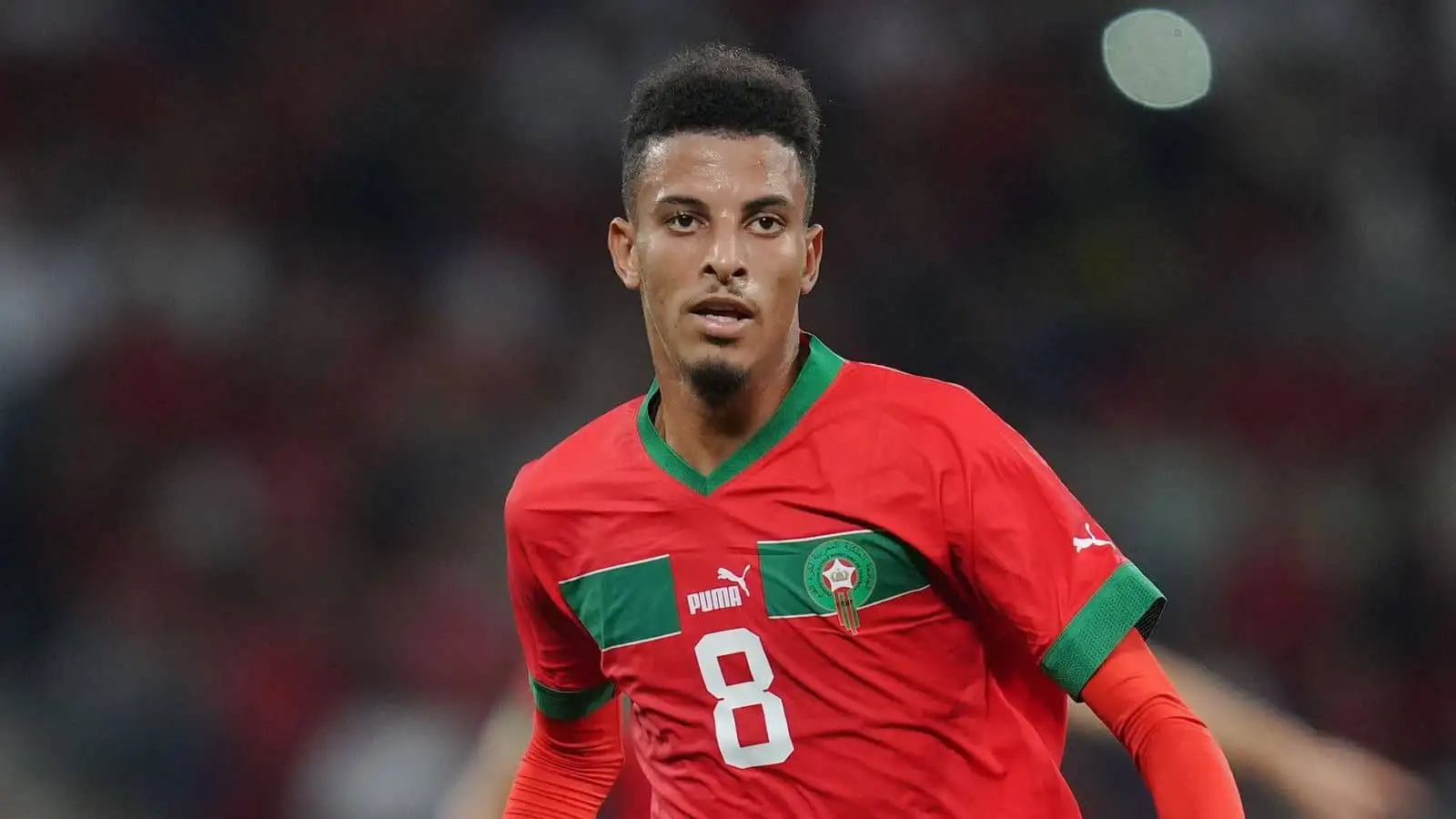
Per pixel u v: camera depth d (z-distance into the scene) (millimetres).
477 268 32375
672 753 10008
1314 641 29266
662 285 9609
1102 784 24594
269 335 31125
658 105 9758
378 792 26531
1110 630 9250
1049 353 32969
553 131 33500
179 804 26625
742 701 9680
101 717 27234
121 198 32062
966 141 34156
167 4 33031
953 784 9609
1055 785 9945
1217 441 31938
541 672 11617
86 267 31281
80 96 32594
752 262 9477
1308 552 30156
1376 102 34750
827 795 9547
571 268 32844
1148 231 33625
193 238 31906
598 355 31969
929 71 34531
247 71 32969
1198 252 33469
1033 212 33812
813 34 34656
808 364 9992
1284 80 34500
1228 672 28906
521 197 33125
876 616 9500
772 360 9695
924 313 33312
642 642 10008
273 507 29453
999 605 9453
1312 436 31703
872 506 9500
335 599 28797
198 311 31047
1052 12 34719
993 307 33312
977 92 34438
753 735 9641
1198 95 34094
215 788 26766
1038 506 9438
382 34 33375
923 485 9477
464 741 27125
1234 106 34250
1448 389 32219
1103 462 31828
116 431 29781
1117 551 9594
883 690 9492
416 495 30094
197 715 27297
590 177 33438
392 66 33281
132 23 32969
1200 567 30125
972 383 33031
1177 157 34062
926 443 9562
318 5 33344
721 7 34625
